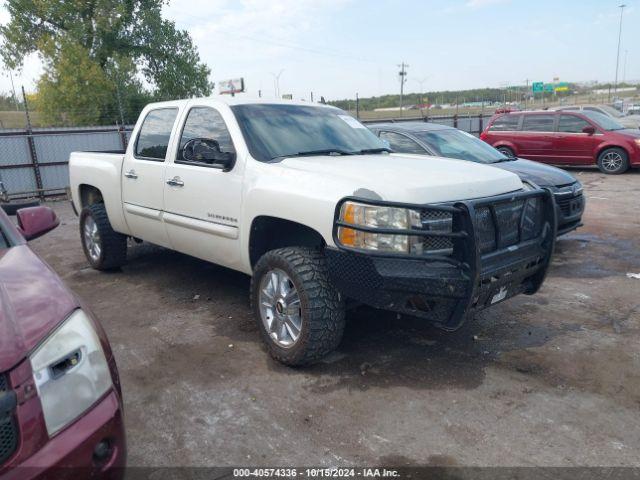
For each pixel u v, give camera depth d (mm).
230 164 4387
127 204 5723
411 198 3434
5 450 1926
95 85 27094
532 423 3197
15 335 2111
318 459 2914
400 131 8094
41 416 2006
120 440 2232
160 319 4945
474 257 3295
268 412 3369
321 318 3662
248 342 4391
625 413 3285
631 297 5289
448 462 2867
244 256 4371
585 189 12195
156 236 5477
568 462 2846
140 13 33594
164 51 34750
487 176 3977
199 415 3361
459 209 3316
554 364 3916
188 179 4809
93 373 2221
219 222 4539
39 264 2764
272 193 3947
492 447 2982
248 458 2938
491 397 3486
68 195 14156
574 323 4664
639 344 4223
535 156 14938
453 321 3439
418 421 3236
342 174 3775
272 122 4691
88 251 6617
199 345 4363
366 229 3330
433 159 4637
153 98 32250
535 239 3945
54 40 28672
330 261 3561
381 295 3400
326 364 3971
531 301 5211
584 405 3379
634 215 9242
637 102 49562
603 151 14336
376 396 3523
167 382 3777
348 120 5328
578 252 7047
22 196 14266
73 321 2309
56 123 26828
